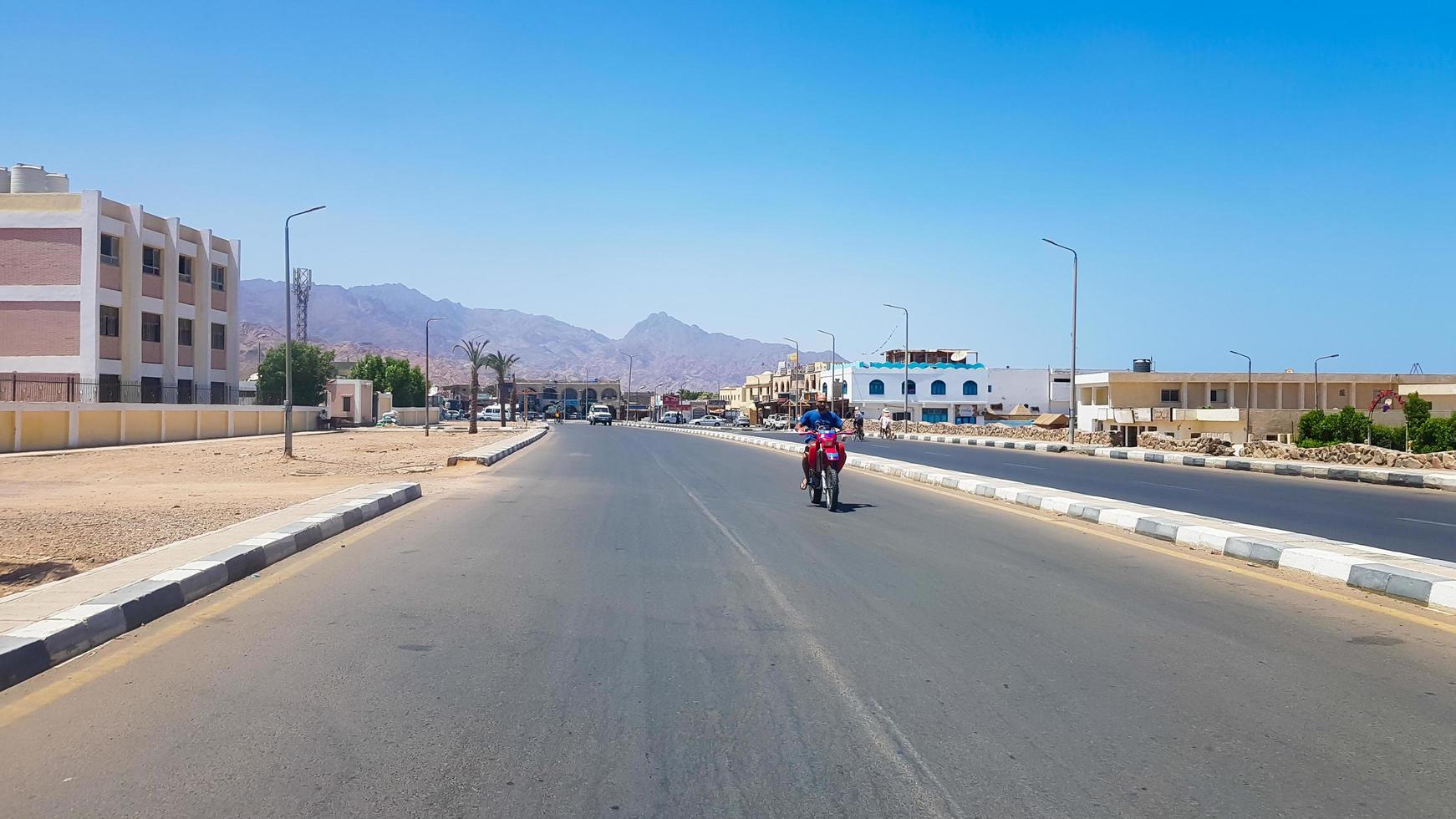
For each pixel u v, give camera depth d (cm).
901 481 2273
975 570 982
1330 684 583
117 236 4822
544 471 2502
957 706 539
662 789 424
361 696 548
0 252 4588
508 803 408
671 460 3081
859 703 544
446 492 1842
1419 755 468
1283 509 1662
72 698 540
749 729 501
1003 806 409
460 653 644
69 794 413
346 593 842
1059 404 10056
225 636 685
